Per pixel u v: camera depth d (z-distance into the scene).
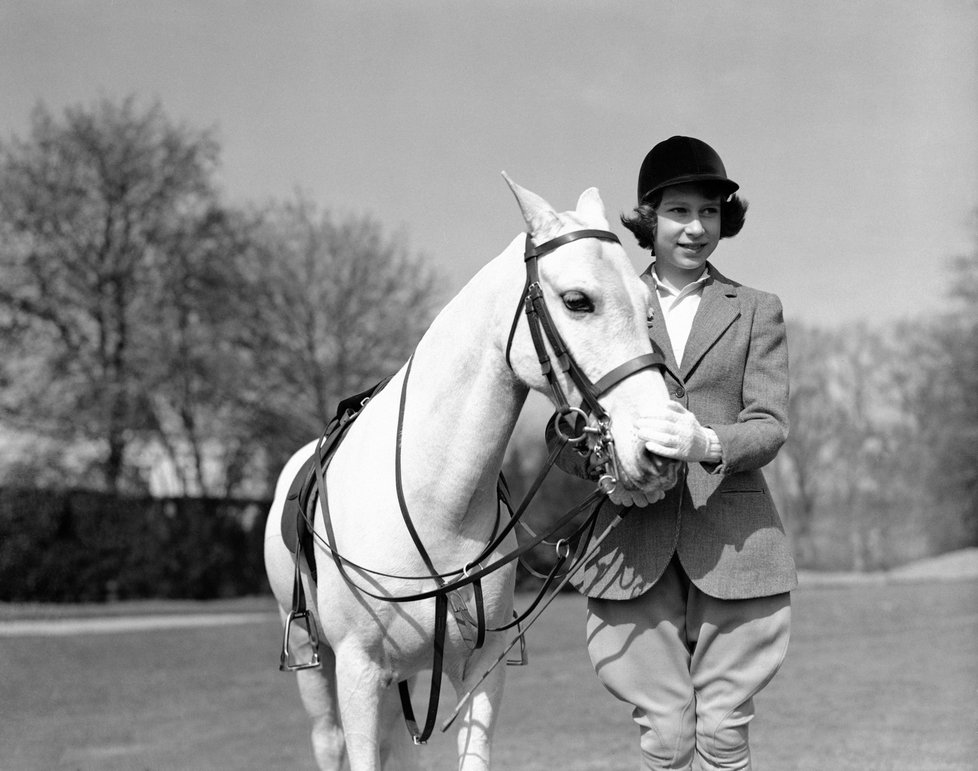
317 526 3.54
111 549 22.72
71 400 25.06
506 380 3.03
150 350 25.84
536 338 2.83
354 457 3.45
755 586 3.08
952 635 12.21
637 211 3.37
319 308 30.42
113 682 10.61
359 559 3.23
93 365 26.02
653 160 3.34
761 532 3.14
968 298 34.28
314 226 31.14
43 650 13.10
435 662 3.14
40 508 22.00
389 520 3.21
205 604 22.72
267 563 4.38
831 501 43.97
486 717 3.20
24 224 26.19
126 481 25.47
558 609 19.39
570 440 2.80
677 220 3.31
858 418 43.69
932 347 36.38
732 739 3.13
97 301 25.92
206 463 28.11
